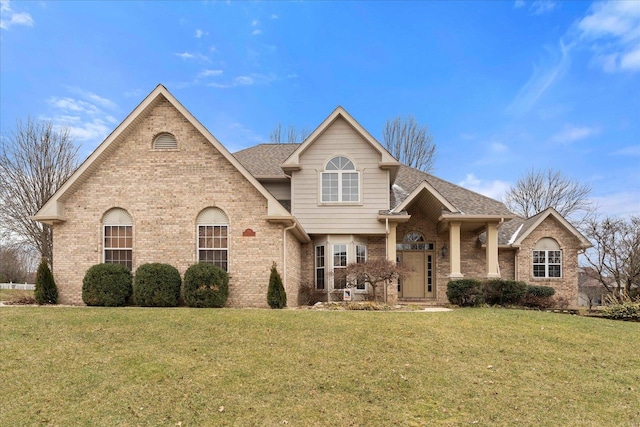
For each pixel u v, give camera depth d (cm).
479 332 1106
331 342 990
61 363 845
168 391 744
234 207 1571
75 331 1038
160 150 1595
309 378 809
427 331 1092
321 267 1906
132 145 1605
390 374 839
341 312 1288
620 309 1499
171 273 1476
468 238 2077
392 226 1847
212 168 1586
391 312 1340
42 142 2931
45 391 733
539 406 737
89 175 1598
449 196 2044
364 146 1880
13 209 2861
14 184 2884
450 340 1037
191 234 1566
